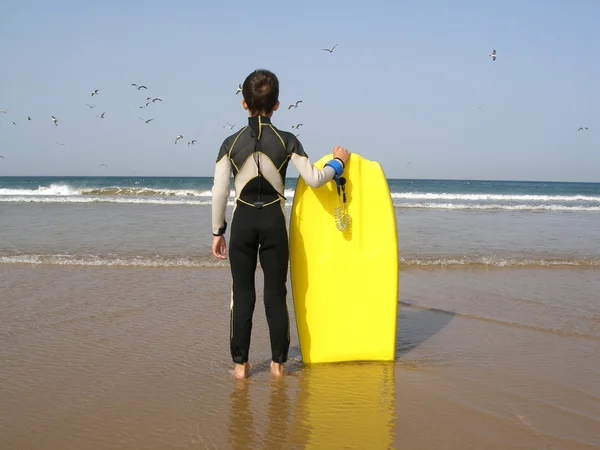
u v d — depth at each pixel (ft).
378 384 11.05
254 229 11.03
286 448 8.30
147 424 9.06
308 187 12.39
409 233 39.11
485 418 9.43
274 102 11.20
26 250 28.12
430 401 10.18
